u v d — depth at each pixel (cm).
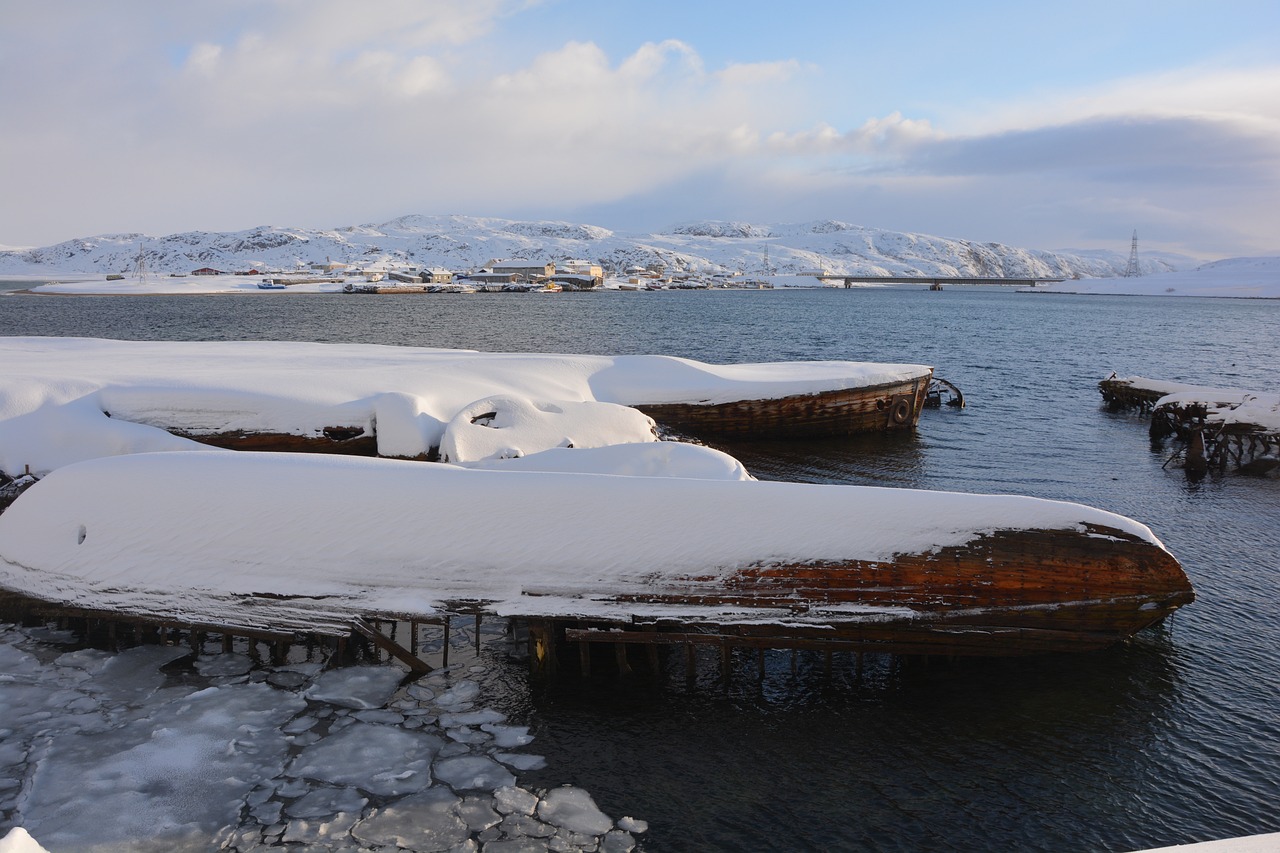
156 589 950
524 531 920
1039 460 2259
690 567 899
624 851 650
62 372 1903
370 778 737
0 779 721
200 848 641
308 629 912
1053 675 931
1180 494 1884
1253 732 838
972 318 10394
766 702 880
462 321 8319
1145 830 694
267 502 962
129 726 811
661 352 5066
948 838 678
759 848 659
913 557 895
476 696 886
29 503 1030
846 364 2717
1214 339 7188
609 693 894
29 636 994
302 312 10269
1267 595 1210
